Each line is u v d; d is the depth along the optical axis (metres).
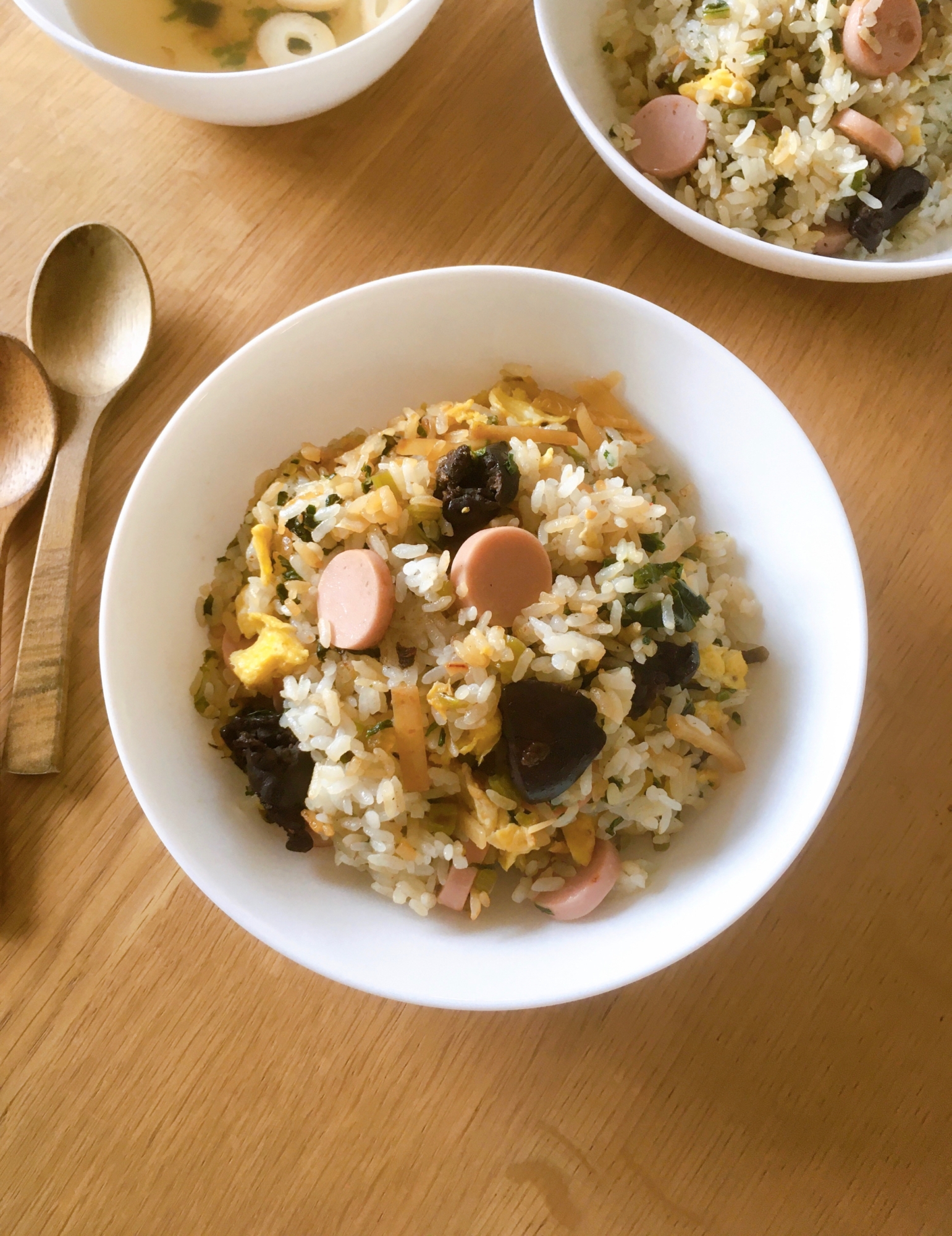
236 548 0.26
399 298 0.24
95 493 0.27
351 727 0.23
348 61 0.26
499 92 0.30
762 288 0.29
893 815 0.27
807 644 0.24
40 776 0.26
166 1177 0.24
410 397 0.27
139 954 0.25
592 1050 0.25
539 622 0.23
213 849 0.22
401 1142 0.24
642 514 0.24
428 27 0.30
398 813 0.23
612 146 0.27
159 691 0.23
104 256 0.28
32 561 0.27
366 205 0.29
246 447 0.25
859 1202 0.24
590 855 0.24
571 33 0.29
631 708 0.24
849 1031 0.25
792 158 0.27
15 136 0.29
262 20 0.31
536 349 0.26
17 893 0.25
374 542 0.24
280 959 0.25
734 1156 0.24
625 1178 0.24
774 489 0.25
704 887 0.22
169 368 0.28
